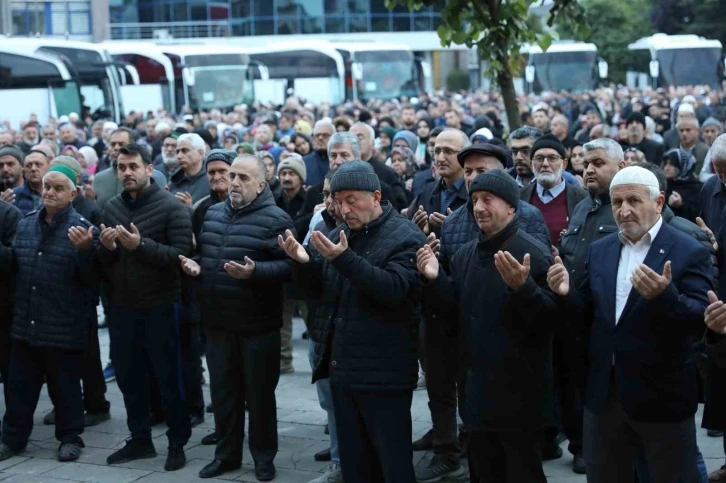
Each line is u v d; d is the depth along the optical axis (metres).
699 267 4.85
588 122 15.52
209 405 8.45
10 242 7.63
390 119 17.98
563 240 6.36
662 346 4.77
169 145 9.95
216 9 56.69
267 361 6.67
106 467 7.05
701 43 39.22
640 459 5.21
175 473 6.89
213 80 33.19
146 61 32.88
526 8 8.62
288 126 19.70
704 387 5.66
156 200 7.07
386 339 5.57
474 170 6.01
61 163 7.85
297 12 55.50
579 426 6.41
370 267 5.37
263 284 6.60
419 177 9.16
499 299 5.17
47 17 55.97
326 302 5.86
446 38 8.77
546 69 38.75
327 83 36.66
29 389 7.36
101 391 8.14
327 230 6.81
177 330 7.07
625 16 49.00
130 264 6.95
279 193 9.16
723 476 6.28
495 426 5.18
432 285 5.29
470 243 5.48
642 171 4.92
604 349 4.93
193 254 7.17
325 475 6.57
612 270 4.99
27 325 7.20
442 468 6.55
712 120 12.14
